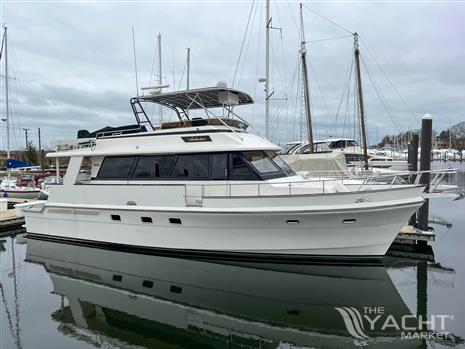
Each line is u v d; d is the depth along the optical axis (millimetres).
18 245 11641
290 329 5984
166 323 6281
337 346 5445
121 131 11195
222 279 8125
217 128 9680
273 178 9297
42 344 5574
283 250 8578
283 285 7758
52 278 8656
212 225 8820
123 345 5547
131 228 9875
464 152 85938
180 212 8938
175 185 9180
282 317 6410
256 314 6562
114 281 8336
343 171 13023
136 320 6414
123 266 9242
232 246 8859
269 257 8781
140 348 5461
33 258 10148
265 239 8578
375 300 7039
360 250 8320
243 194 9039
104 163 10820
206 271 8586
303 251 8500
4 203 15859
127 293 7645
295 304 6887
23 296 7594
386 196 7930
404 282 8062
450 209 19078
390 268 9102
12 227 14414
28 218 11984
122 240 10086
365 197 7914
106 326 6199
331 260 8516
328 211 7871
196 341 5656
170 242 9430
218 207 8664
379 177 9523
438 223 14930
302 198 8086
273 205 8250
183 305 6988
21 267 9469
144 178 10133
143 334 5914
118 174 10547
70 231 11062
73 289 7941
